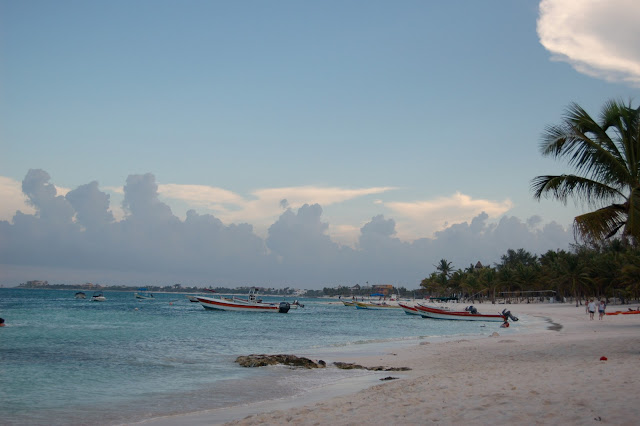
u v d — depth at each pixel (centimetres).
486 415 796
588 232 1705
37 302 12794
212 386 1653
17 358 2341
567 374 1196
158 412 1264
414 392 1159
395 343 3275
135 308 10444
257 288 9338
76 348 2816
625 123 1709
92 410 1295
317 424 887
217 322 5997
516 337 3316
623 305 9081
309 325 5731
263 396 1474
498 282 13788
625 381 1008
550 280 12475
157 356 2495
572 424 689
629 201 1672
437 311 7181
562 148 1741
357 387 1583
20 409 1309
